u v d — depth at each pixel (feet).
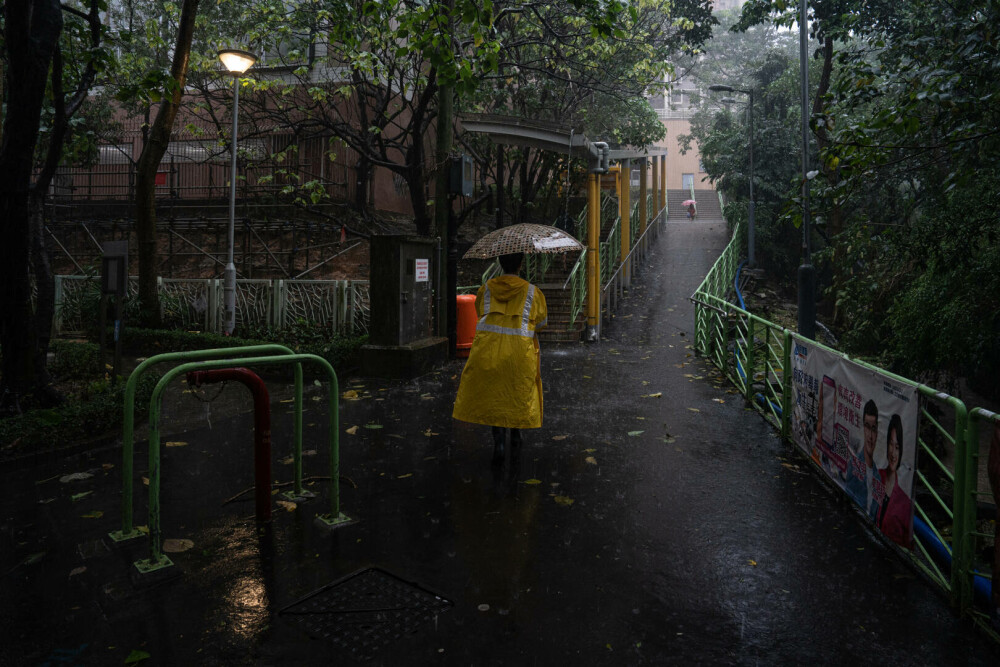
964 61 19.84
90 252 62.80
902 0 46.60
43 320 22.50
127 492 12.64
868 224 33.86
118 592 10.71
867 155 20.63
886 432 12.51
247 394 27.07
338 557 12.07
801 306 33.83
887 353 35.17
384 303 29.91
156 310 40.40
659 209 95.61
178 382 29.07
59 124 23.43
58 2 20.22
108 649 9.16
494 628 9.76
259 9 46.83
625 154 55.01
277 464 17.51
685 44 61.77
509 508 14.48
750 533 13.26
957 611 10.36
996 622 9.41
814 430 17.06
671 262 72.13
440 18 25.14
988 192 26.03
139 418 21.75
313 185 49.26
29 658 8.93
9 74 19.79
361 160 56.39
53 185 65.46
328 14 40.68
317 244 57.93
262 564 11.78
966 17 25.53
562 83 58.85
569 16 46.57
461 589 10.93
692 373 30.71
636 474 16.78
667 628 9.81
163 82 22.86
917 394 11.29
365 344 30.37
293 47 46.68
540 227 17.66
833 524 13.75
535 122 38.60
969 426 10.07
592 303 40.34
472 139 58.44
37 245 22.97
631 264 62.18
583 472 16.90
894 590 11.03
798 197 23.53
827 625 9.94
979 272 26.09
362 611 10.21
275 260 57.47
